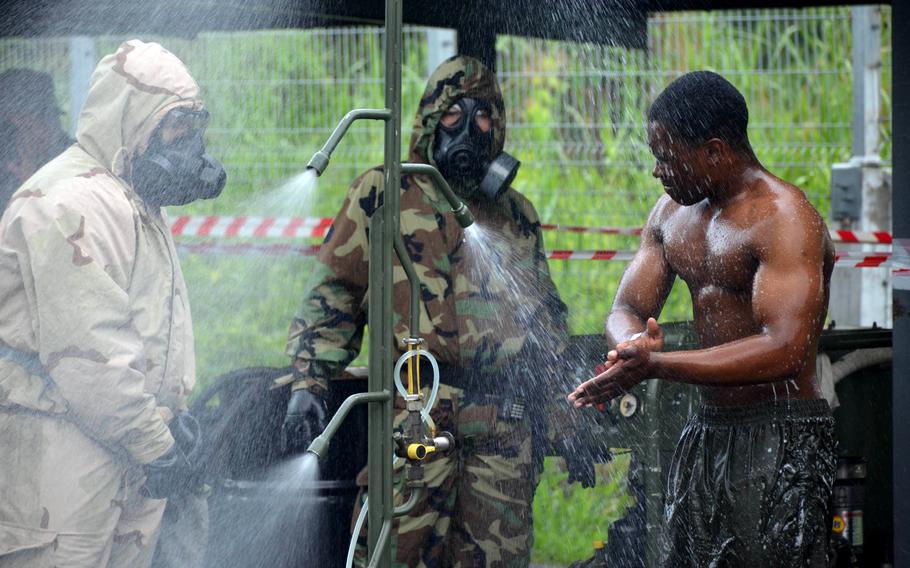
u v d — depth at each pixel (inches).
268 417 295.6
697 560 228.4
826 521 222.8
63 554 208.4
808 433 221.3
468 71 277.9
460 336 271.1
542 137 595.5
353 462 299.0
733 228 221.5
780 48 604.7
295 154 580.4
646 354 212.4
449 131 277.3
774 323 211.2
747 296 221.8
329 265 276.1
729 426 225.6
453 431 268.5
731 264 221.3
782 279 212.5
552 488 411.2
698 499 228.1
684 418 272.5
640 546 280.2
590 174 576.4
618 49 571.2
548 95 600.4
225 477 288.2
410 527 261.6
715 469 226.2
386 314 170.9
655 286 243.6
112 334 207.2
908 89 222.8
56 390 208.7
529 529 278.2
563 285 500.4
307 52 595.8
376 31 600.1
